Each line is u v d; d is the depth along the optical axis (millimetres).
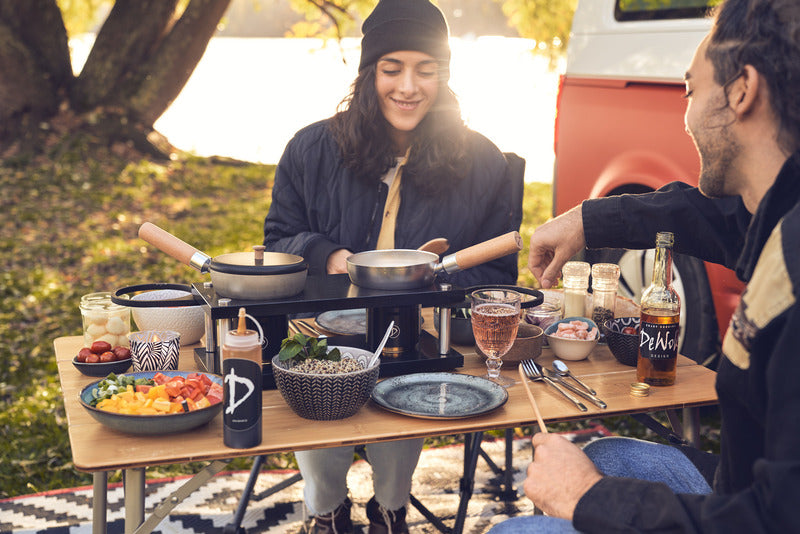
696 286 3404
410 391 1769
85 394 1643
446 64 2551
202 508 2877
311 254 2408
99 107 10445
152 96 10570
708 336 3381
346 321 2195
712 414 3742
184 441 1543
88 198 8633
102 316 1931
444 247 2057
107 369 1849
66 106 10406
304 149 2689
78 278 6285
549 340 2037
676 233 1991
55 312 5418
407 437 1586
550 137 14016
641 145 3506
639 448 1749
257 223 8359
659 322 1840
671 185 2053
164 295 2156
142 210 8562
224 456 1499
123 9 10508
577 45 3904
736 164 1365
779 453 1084
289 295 1770
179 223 8195
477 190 2650
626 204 2037
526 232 7965
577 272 2215
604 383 1873
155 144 10570
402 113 2523
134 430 1542
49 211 8109
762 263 1171
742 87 1301
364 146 2576
